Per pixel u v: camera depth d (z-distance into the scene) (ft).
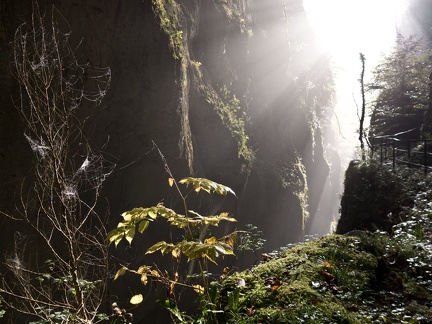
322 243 17.19
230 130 70.13
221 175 68.28
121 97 50.16
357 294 14.15
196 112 66.18
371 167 48.75
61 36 44.32
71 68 43.93
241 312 13.23
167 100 53.47
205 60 73.41
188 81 63.36
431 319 13.41
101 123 48.26
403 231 22.95
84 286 15.42
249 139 81.51
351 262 15.84
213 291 12.19
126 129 50.80
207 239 11.14
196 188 12.00
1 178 41.39
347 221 47.11
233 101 76.33
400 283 15.47
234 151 70.28
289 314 12.67
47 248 40.81
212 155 67.82
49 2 44.01
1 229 40.47
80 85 45.60
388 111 78.43
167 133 53.62
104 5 47.52
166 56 53.31
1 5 41.65
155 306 50.55
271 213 80.38
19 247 40.09
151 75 52.06
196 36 70.59
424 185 38.83
